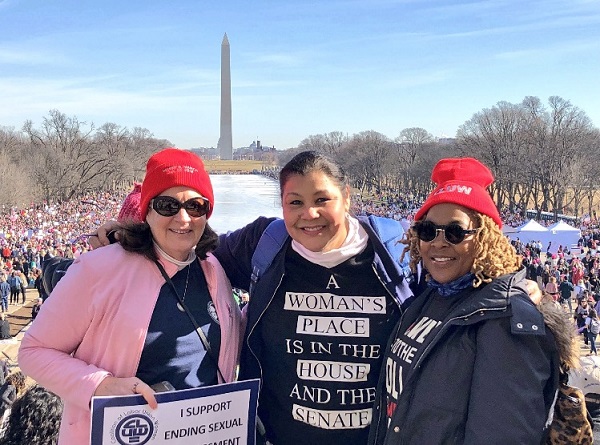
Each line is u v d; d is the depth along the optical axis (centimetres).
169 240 332
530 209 8794
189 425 313
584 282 2603
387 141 14338
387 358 329
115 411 296
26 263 3409
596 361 364
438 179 321
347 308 355
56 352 315
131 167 12281
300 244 359
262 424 361
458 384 277
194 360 330
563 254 3438
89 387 301
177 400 309
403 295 356
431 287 327
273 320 365
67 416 318
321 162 346
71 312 318
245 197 10806
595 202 9356
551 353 266
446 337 287
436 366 284
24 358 315
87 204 9525
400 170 12269
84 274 321
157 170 332
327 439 353
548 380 267
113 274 325
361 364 351
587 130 7719
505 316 270
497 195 8588
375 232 365
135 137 14800
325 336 353
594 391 347
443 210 302
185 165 334
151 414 303
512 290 277
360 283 356
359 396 351
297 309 360
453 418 274
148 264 332
